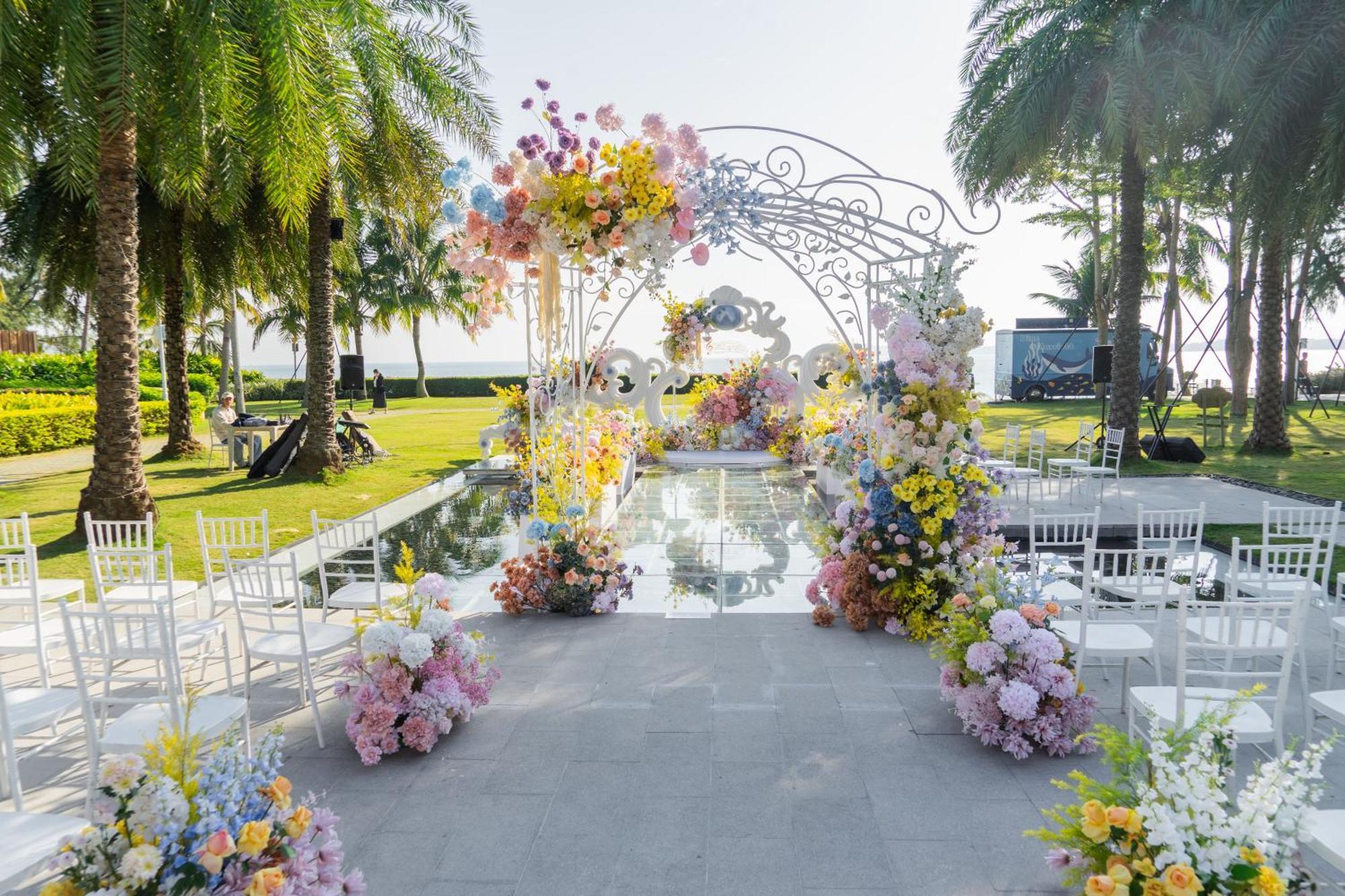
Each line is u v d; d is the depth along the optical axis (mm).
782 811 3477
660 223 5438
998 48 13461
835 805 3514
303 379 38594
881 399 5977
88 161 7613
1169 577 4156
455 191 5852
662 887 2980
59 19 6906
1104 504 9992
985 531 5785
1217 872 2119
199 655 4910
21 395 20953
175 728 2420
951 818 3406
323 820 2461
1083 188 22891
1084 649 4062
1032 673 3934
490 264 5930
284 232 12531
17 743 4164
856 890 2949
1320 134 9992
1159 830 2135
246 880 2162
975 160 13492
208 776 2260
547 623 5945
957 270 5691
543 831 3346
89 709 3234
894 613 5664
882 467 5914
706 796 3602
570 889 2977
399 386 40094
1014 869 3053
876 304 6480
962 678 4211
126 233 8328
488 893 2955
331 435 12672
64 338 41062
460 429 21312
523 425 10820
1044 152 12805
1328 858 2410
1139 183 13125
